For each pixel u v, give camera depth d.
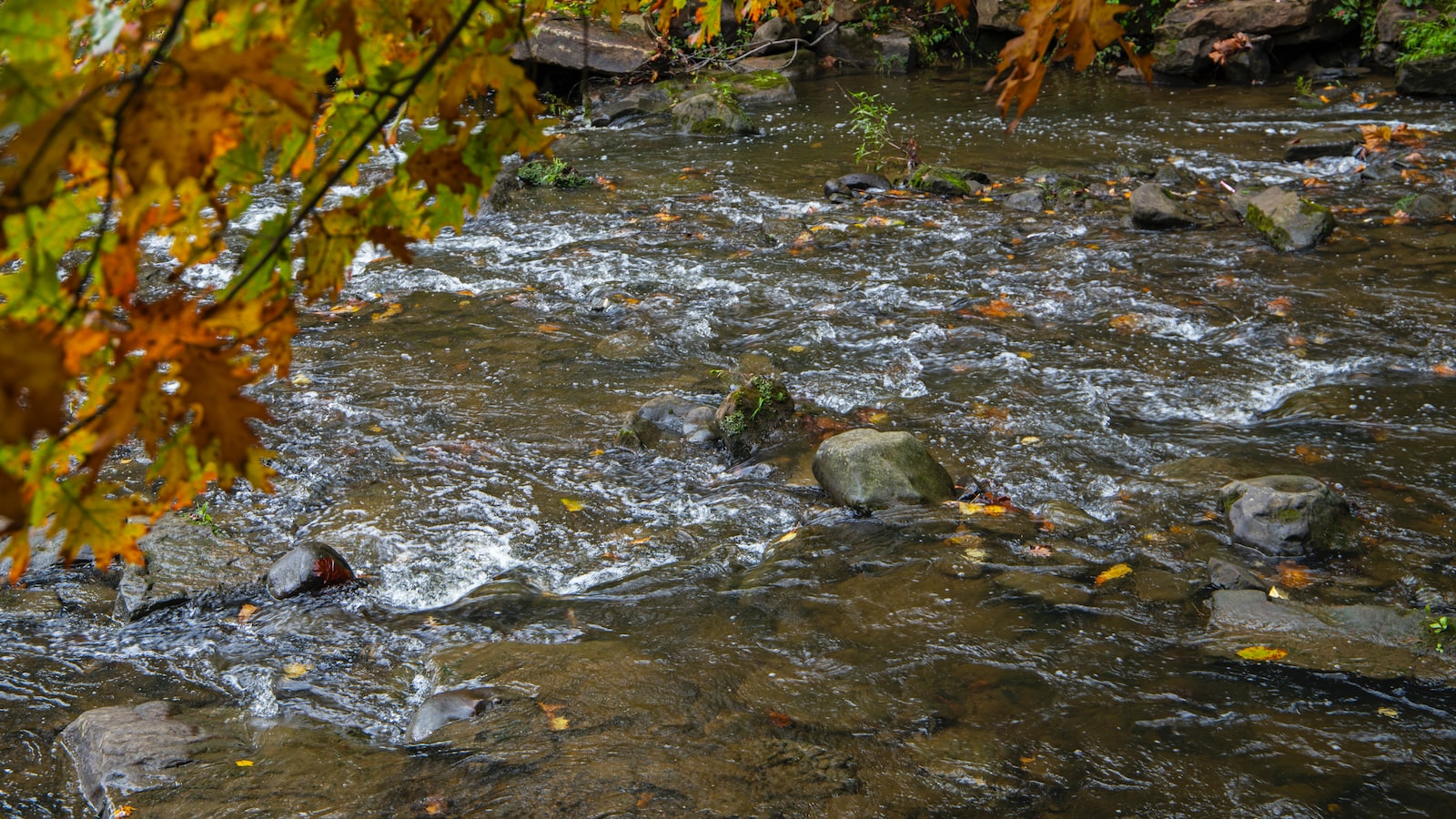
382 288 7.54
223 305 1.12
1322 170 9.82
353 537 4.55
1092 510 4.66
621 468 5.12
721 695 3.45
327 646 3.86
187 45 0.97
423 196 1.28
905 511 4.63
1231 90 13.84
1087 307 6.92
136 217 0.97
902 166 10.66
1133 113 12.73
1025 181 9.72
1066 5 1.34
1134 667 3.58
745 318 6.94
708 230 8.73
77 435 1.08
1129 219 8.60
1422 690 3.41
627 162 11.20
